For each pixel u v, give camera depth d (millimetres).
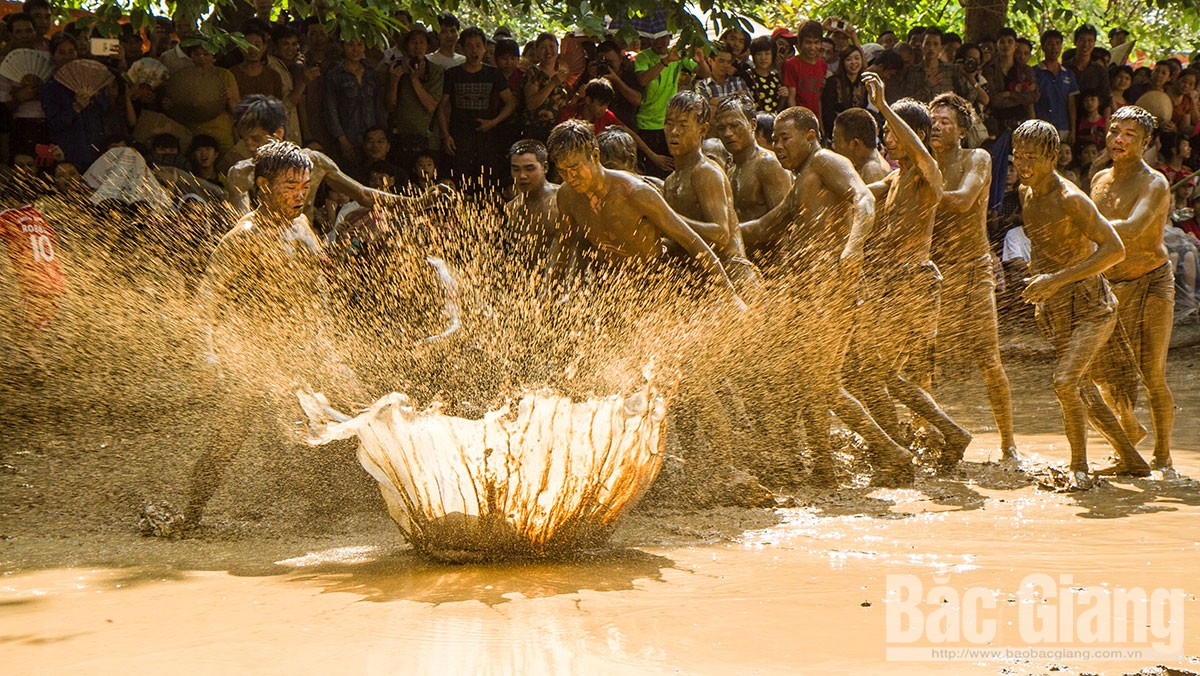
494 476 4492
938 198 6730
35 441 7125
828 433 6363
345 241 7418
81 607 4059
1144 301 6953
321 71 10914
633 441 4699
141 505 5785
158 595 4199
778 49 12695
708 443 5879
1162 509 5773
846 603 3977
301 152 5395
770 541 5047
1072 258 6633
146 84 10055
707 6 10969
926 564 4605
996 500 5988
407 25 11336
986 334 7078
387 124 10867
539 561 4637
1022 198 6801
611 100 10773
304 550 4906
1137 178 6879
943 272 7156
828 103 12273
